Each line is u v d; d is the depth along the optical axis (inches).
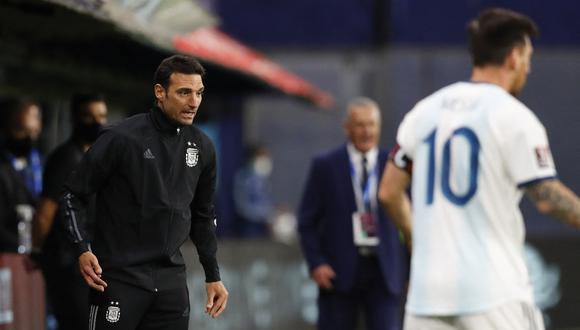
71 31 1053.2
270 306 1599.4
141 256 699.4
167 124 702.5
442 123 620.1
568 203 584.1
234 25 2618.1
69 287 941.8
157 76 699.4
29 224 1066.1
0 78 1342.3
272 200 2655.0
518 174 589.6
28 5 949.8
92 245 711.7
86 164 696.4
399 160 646.5
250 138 2640.3
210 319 1521.9
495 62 625.9
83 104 938.1
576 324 1716.3
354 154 1046.4
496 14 630.5
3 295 1019.3
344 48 2637.8
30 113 1095.6
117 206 701.3
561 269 1715.1
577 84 2637.8
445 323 598.9
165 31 1045.2
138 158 696.4
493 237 597.9
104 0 901.8
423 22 2618.1
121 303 695.7
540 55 2635.3
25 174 1099.3
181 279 716.0
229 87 1779.0
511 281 590.9
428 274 601.9
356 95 2642.7
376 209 1030.4
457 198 603.8
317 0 2628.0
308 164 2664.9
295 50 2635.3
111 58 1347.2
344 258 1027.3
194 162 712.4
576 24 2640.3
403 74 2605.8
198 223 740.7
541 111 2637.8
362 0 2635.3
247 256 1577.3
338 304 1030.4
